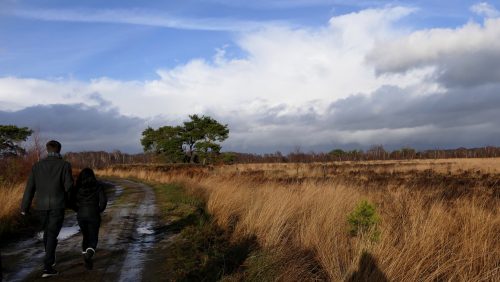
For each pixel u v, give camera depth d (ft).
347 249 21.94
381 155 323.37
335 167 158.81
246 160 287.48
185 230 34.01
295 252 23.02
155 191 80.94
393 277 18.24
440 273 18.45
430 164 164.55
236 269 22.34
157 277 21.53
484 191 53.36
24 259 25.29
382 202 35.22
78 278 21.29
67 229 36.96
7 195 42.60
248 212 34.78
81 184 22.88
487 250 20.18
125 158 356.18
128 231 35.58
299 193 40.06
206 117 210.38
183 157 212.64
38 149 81.20
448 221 25.62
